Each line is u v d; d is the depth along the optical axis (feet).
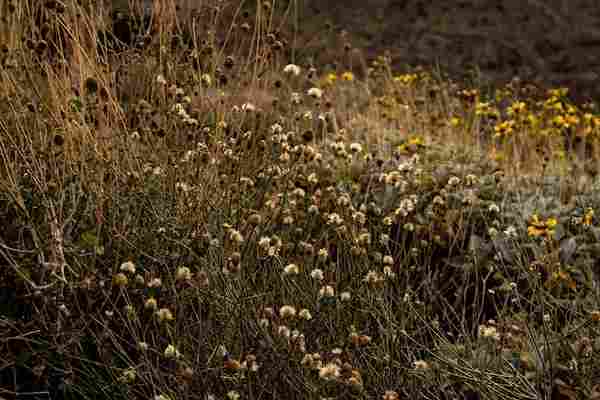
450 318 12.92
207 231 10.61
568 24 40.98
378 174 15.66
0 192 10.87
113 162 11.38
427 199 15.51
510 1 43.62
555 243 13.52
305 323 10.18
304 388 9.46
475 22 41.27
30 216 10.69
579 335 11.25
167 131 12.18
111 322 10.28
